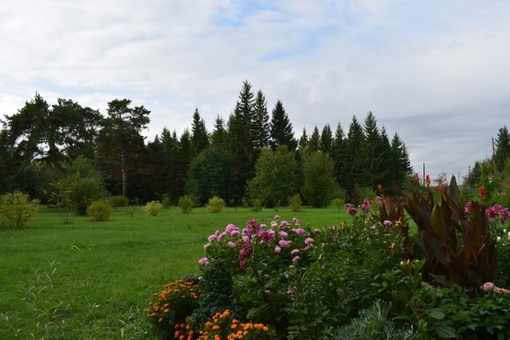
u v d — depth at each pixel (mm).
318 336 3252
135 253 10445
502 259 4344
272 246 5031
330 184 41656
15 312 5539
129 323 5051
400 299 3164
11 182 33594
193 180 50594
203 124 63438
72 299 6078
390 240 4168
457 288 3447
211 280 3930
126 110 52125
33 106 42250
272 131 58312
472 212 3869
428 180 5285
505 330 2998
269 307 3572
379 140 57469
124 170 51312
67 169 42875
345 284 3602
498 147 64062
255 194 42906
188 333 3889
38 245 11719
